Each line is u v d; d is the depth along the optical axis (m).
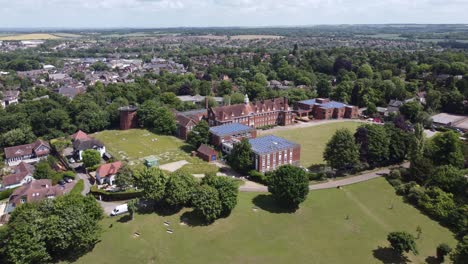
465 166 126.44
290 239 88.19
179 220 94.38
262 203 103.81
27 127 160.12
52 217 77.56
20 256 71.50
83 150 142.00
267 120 190.00
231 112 173.38
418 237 88.88
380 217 98.56
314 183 116.62
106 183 118.12
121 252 82.19
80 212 80.88
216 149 146.75
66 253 80.19
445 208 98.31
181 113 184.88
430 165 115.25
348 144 119.44
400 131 135.12
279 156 126.88
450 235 90.12
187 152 149.75
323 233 90.94
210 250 83.56
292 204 101.69
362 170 126.06
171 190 96.31
